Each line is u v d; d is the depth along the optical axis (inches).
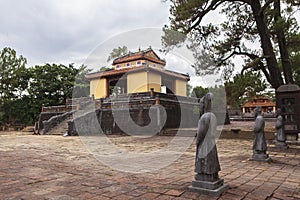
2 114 900.0
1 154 270.1
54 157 246.2
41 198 120.6
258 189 128.7
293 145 314.2
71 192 129.6
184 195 121.5
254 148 212.7
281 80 389.7
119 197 120.4
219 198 115.9
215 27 403.9
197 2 351.3
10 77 920.3
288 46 419.5
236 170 175.0
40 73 914.1
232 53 410.6
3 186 142.2
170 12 387.9
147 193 125.7
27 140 447.5
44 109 712.4
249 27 433.1
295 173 165.0
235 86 329.1
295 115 327.6
